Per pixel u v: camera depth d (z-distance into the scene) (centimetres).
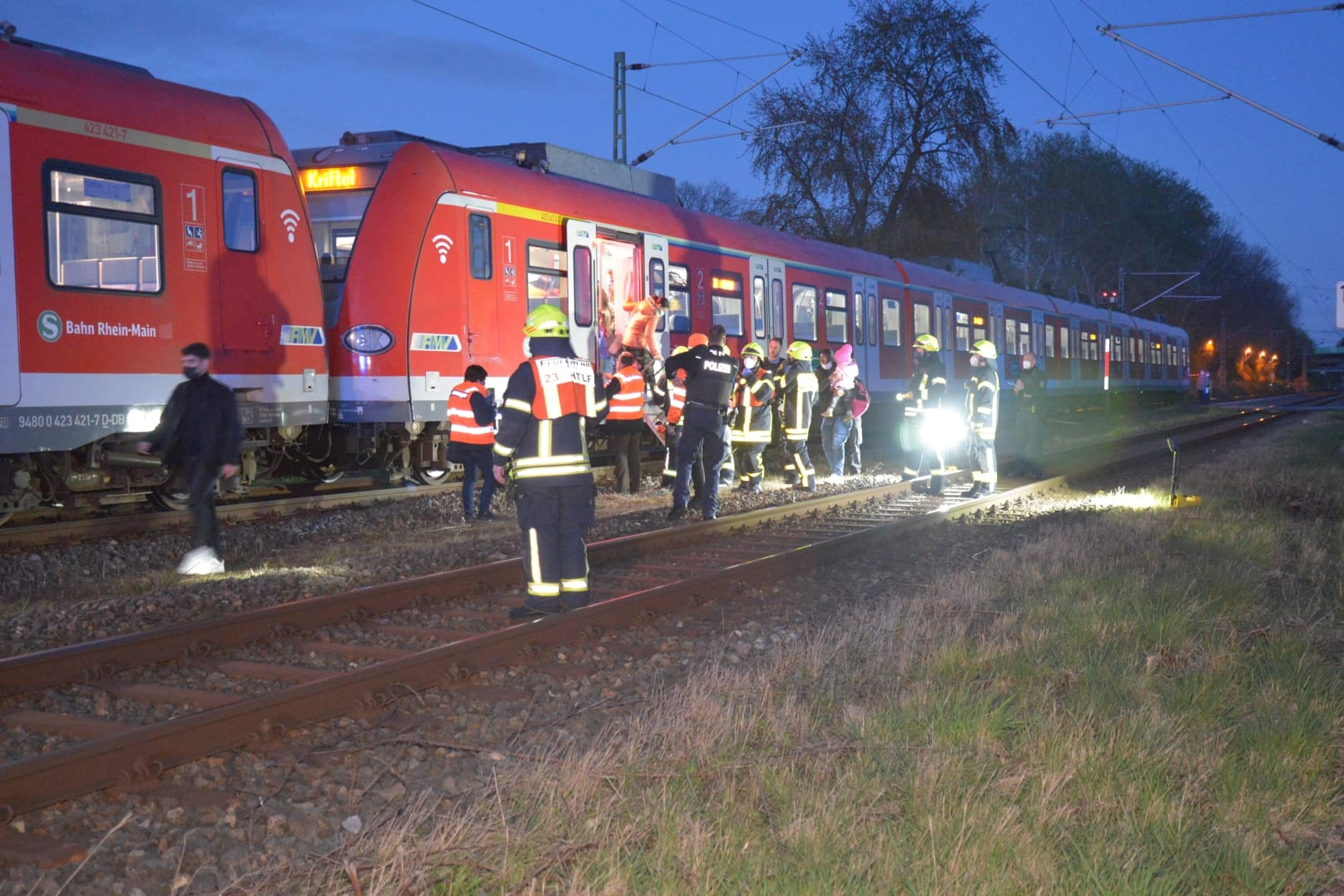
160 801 410
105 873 361
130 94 1019
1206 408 5338
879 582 884
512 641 617
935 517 1169
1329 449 2328
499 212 1381
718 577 805
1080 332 3850
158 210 1034
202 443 871
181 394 876
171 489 1178
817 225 4081
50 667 567
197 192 1067
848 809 396
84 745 419
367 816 404
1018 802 411
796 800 407
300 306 1173
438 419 1318
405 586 756
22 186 927
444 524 1191
